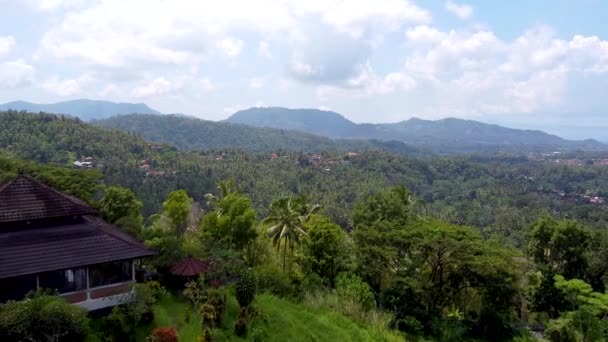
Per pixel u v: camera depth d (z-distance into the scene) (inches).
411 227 1891.0
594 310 1704.0
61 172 1749.5
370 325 1459.2
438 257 1768.0
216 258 1467.8
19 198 1047.0
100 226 1166.3
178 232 1919.3
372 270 1760.6
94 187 1750.7
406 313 1672.0
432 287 1785.2
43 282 997.2
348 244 2010.3
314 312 1487.5
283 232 1859.0
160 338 978.7
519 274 1808.6
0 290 952.3
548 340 1747.0
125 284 1091.9
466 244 1706.4
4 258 932.6
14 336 800.9
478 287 1845.5
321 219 1966.0
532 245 2245.3
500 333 1736.0
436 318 1697.8
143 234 1476.4
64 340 852.6
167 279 1334.9
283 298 1546.5
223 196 2390.5
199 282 1290.6
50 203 1079.6
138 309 1040.2
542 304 2092.8
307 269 1840.6
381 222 1962.4
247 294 1254.3
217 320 1165.1
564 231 2106.3
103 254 1036.5
